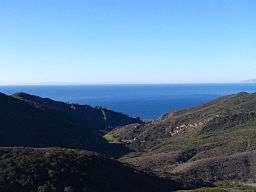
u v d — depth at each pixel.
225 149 149.50
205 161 132.25
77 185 64.25
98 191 65.19
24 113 151.38
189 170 127.19
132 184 72.88
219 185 102.44
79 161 69.62
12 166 63.72
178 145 170.62
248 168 128.00
